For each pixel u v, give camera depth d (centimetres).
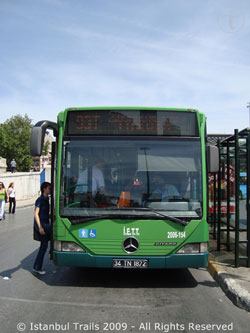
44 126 573
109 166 586
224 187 1094
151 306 516
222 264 727
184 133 602
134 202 571
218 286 621
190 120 605
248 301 502
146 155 590
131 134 600
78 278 664
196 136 603
